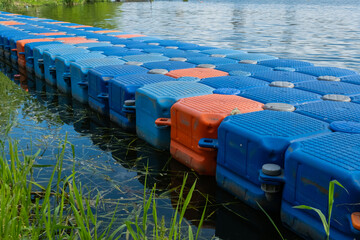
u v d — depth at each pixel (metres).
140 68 4.57
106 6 32.41
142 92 3.52
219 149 2.68
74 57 5.40
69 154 3.37
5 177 2.23
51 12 24.09
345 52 9.47
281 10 27.75
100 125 4.20
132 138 3.80
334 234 1.90
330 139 2.22
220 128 2.62
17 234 1.73
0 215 1.78
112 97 4.13
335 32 13.70
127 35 8.39
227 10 27.92
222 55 5.64
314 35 12.90
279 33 13.58
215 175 2.91
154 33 13.80
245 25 16.56
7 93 5.56
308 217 2.05
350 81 3.92
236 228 2.30
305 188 2.03
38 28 9.60
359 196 1.75
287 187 2.16
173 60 5.26
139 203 2.53
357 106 2.96
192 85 3.66
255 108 2.94
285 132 2.36
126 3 39.09
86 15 21.95
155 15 22.61
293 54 9.30
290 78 4.04
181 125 3.04
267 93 3.40
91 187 2.75
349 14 23.12
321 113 2.78
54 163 3.15
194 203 2.57
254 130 2.41
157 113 3.32
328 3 39.50
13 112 4.59
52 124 4.20
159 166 3.16
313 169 1.96
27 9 27.14
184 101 3.13
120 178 2.93
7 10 25.89
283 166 2.29
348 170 1.82
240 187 2.54
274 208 2.38
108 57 5.37
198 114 2.81
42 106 4.91
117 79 4.05
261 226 2.32
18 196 1.95
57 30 9.18
